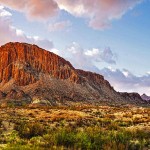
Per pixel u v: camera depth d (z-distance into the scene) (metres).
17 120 40.06
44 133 29.89
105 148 23.78
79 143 24.41
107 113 64.12
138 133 30.66
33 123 34.66
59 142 25.20
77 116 49.44
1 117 44.00
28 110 61.03
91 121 42.53
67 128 31.31
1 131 30.84
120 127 36.91
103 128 35.91
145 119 46.56
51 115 51.09
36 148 22.52
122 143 25.09
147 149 25.61
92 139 25.66
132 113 61.56
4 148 22.16
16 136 28.16
